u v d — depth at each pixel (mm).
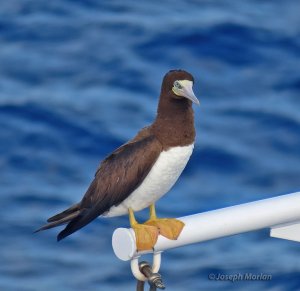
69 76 30125
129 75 29984
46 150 26281
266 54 31391
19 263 21406
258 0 34938
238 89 29484
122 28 32750
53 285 20656
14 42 32188
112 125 27375
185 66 30656
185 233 8312
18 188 24484
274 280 20391
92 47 31734
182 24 32750
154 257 8461
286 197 8570
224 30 32469
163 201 23406
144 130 10492
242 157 25859
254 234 21859
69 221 10672
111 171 10391
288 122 27641
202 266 20828
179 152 10266
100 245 21844
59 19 33469
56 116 27688
